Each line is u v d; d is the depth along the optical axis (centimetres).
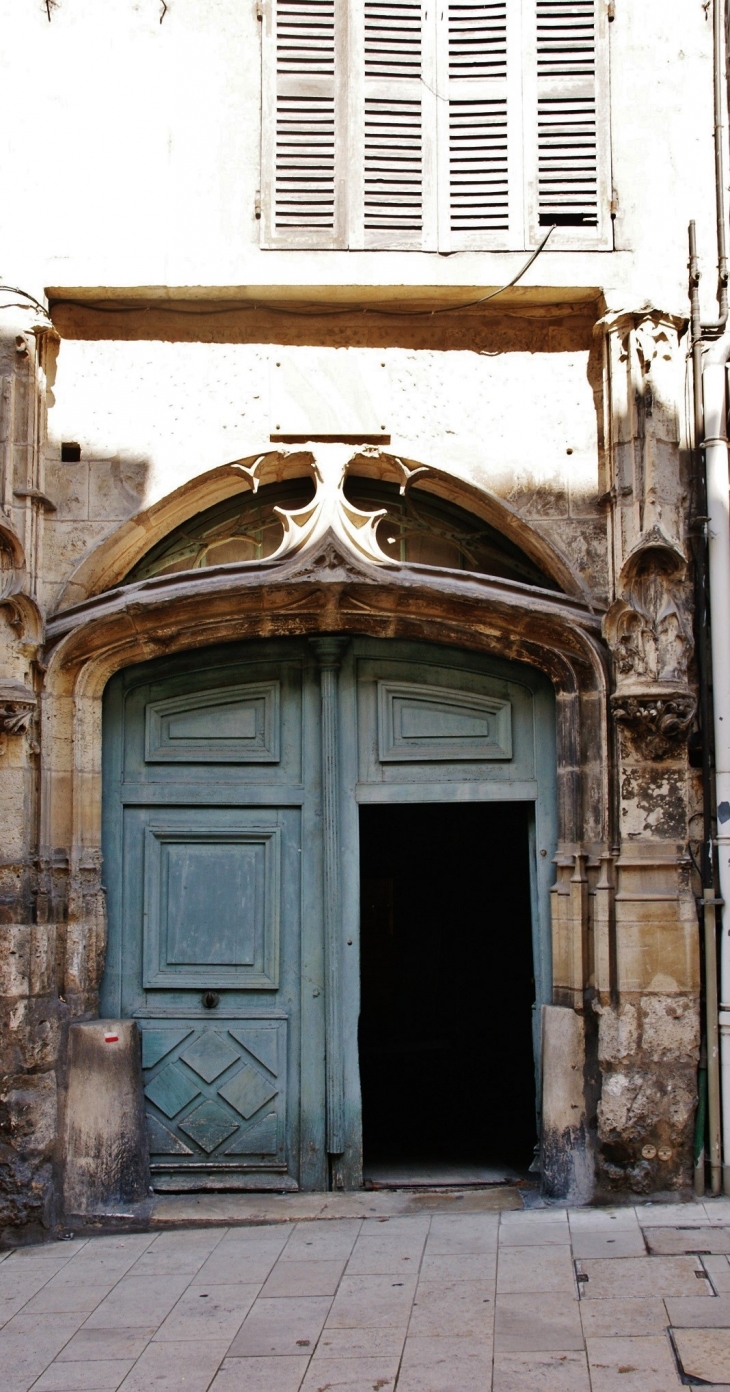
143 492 649
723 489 624
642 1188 591
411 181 662
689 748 618
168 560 677
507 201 659
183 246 649
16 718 600
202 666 658
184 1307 490
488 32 676
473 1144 751
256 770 655
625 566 610
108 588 656
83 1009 624
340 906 643
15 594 604
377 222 656
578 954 609
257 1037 639
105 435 653
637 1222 562
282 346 661
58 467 650
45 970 607
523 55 672
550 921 636
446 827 1019
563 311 661
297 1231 576
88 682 640
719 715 612
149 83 664
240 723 658
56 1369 439
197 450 652
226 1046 639
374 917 1014
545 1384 411
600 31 672
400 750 653
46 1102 599
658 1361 424
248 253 648
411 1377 420
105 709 655
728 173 650
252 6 675
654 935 600
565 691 634
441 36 676
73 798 627
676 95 664
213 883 649
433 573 630
